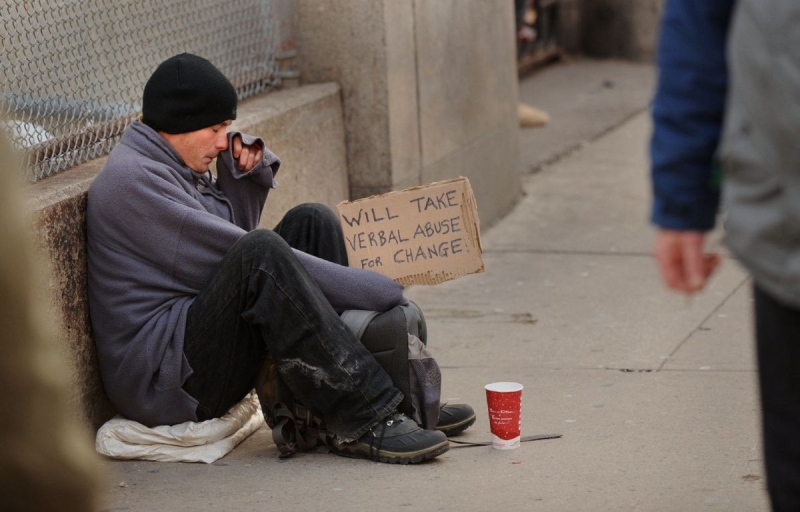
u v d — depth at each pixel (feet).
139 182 23.25
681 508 20.57
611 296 37.27
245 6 35.47
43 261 22.31
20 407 8.04
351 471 22.98
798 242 11.62
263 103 34.35
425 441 22.94
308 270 23.38
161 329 23.41
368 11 36.78
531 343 32.65
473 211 24.58
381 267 24.68
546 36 85.92
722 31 12.49
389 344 23.47
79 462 8.37
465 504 21.04
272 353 22.71
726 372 29.22
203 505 21.44
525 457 23.57
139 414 24.09
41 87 25.26
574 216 48.65
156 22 30.55
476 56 45.42
